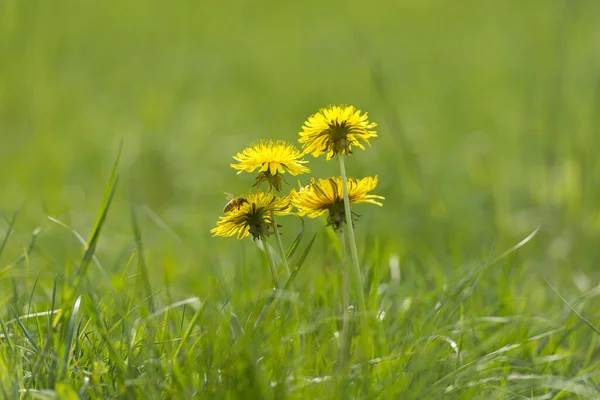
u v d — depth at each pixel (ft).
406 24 81.61
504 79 59.16
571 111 44.19
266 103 58.34
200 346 16.98
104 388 15.88
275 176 16.21
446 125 50.57
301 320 18.10
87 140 47.52
